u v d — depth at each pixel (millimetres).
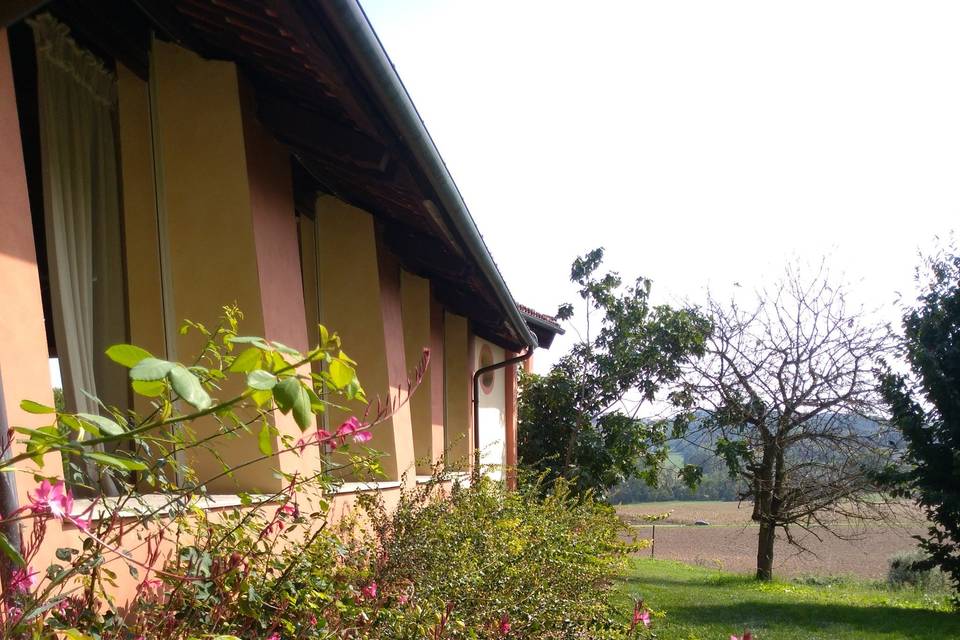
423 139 4406
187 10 4086
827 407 16422
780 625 10523
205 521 2838
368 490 4648
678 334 17344
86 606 2438
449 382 11992
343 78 3787
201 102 4539
